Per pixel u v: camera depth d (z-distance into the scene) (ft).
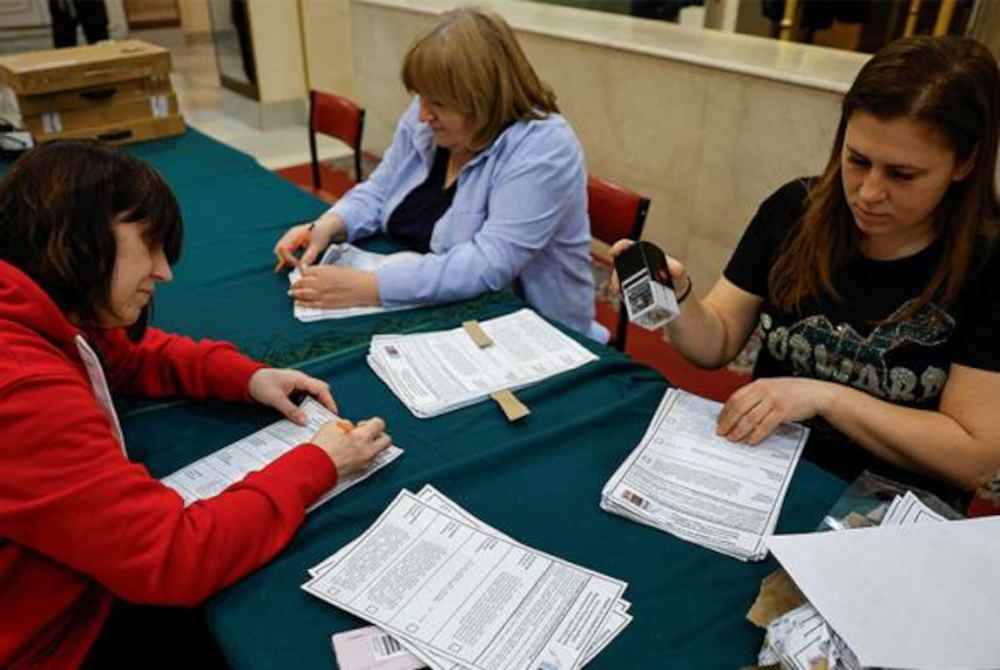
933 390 3.49
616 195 5.58
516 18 10.84
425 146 5.53
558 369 3.80
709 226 9.17
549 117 5.01
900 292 3.49
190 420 3.43
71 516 2.28
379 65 13.34
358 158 7.80
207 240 5.47
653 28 10.16
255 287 4.77
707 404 3.52
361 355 3.95
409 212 5.62
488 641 2.32
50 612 2.51
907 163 2.95
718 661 2.28
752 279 4.12
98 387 2.78
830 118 7.54
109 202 2.47
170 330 4.22
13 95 7.14
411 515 2.82
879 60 3.03
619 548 2.71
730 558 2.67
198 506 2.60
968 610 2.23
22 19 19.79
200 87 20.08
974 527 2.55
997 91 2.93
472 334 4.10
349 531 2.76
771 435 3.30
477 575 2.56
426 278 4.50
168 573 2.38
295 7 15.71
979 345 3.24
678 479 3.03
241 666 2.27
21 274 2.49
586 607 2.45
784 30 11.70
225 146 7.72
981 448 3.18
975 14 8.17
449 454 3.20
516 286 5.45
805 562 2.39
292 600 2.48
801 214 3.86
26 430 2.24
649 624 2.40
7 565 2.38
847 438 3.54
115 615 3.15
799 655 2.14
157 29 26.03
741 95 8.23
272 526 2.66
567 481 3.04
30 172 2.45
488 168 5.03
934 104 2.82
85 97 7.31
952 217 3.25
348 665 2.24
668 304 3.29
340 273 4.52
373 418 3.38
